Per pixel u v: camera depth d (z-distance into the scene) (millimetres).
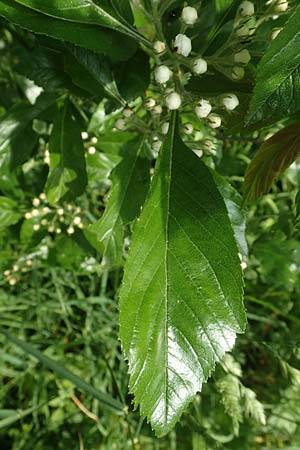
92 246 310
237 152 332
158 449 397
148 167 220
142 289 160
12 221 300
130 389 159
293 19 134
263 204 401
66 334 427
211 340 159
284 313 372
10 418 384
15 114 253
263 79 137
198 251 160
